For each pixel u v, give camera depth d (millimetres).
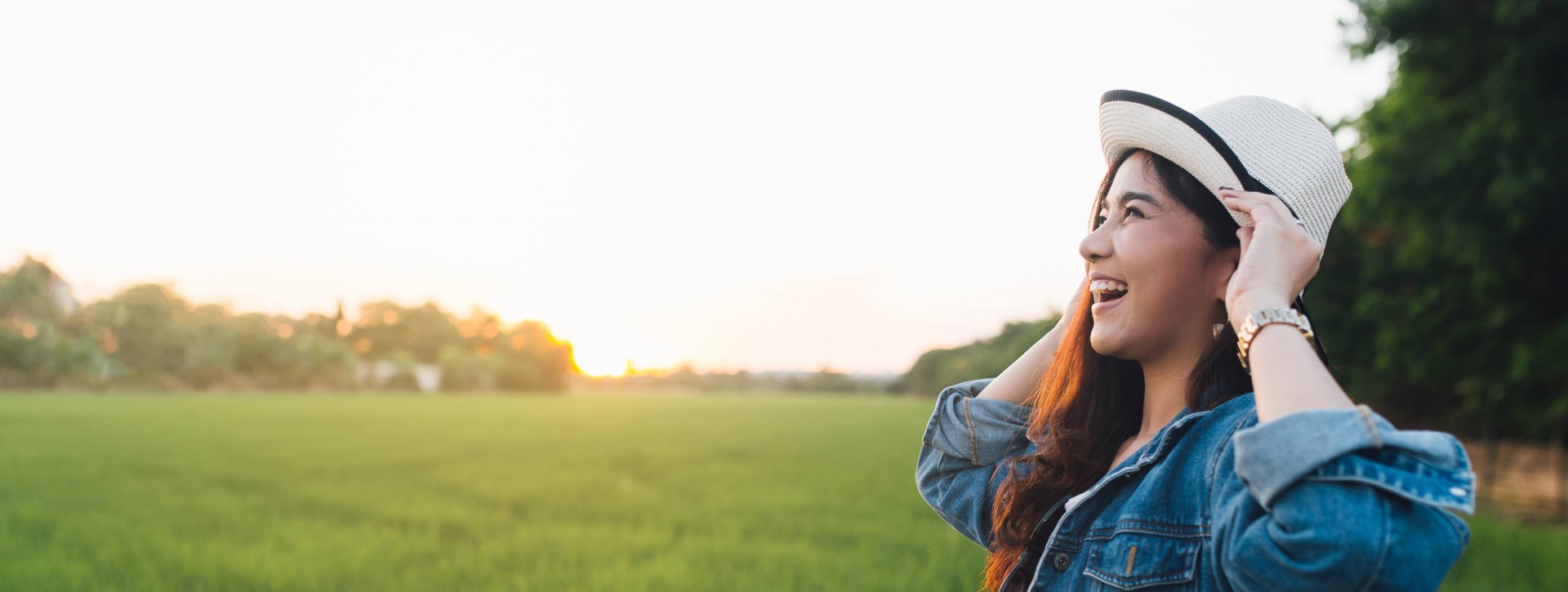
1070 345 1410
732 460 17531
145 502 10188
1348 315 14117
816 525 9023
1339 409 922
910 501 11055
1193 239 1161
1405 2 10328
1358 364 14500
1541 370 10633
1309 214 1114
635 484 13047
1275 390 954
